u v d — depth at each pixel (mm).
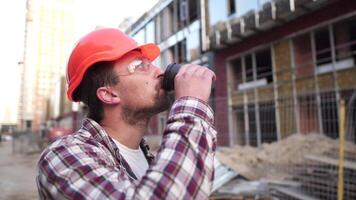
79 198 872
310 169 6805
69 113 24203
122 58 1151
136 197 821
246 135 12797
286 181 6801
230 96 13914
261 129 12141
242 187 6465
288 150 8539
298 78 11336
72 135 1088
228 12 13359
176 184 833
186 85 1021
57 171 939
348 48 10633
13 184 9047
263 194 6129
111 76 1132
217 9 13734
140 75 1145
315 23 10953
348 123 7465
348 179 5844
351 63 10102
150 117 1181
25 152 21172
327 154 7371
